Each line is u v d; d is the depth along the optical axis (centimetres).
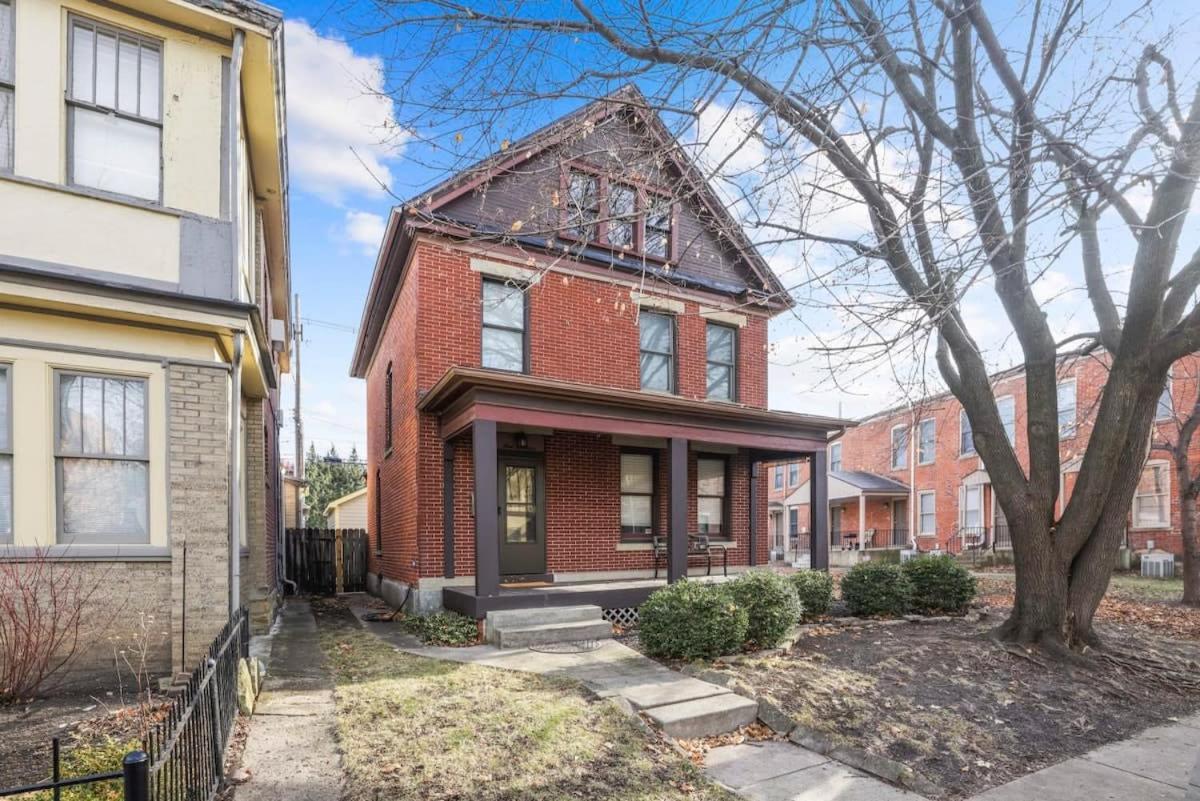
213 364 661
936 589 1041
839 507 3108
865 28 442
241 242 722
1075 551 779
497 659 742
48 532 588
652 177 478
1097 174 371
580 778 434
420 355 1061
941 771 486
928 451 2597
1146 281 723
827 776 473
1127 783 476
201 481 646
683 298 1305
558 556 1149
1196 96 531
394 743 474
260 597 934
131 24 644
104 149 632
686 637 712
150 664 609
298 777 417
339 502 2819
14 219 582
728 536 1357
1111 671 721
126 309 613
